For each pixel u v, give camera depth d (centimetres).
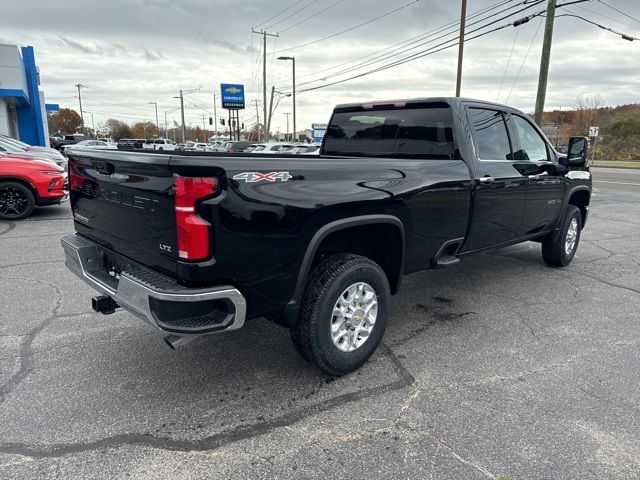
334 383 333
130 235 304
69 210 1070
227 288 266
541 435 277
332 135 528
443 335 416
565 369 356
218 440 271
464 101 437
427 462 254
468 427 284
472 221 432
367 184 329
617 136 5038
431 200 380
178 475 243
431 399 314
